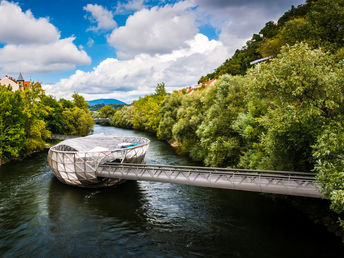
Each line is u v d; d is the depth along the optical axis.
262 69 11.95
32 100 42.78
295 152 15.55
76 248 13.02
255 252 12.10
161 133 51.25
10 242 13.66
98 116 149.88
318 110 10.00
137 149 24.81
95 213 17.33
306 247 12.22
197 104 37.16
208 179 16.16
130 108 101.94
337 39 20.25
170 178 17.50
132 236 14.16
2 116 32.38
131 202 19.22
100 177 21.94
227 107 26.27
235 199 18.84
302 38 22.84
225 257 11.84
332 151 9.70
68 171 21.45
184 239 13.65
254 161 18.38
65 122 59.81
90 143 25.61
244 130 20.70
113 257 12.18
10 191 22.02
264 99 16.42
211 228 14.70
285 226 14.39
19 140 33.41
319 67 10.05
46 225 15.63
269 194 19.09
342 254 11.45
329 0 21.09
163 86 82.50
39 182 24.58
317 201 16.14
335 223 13.55
